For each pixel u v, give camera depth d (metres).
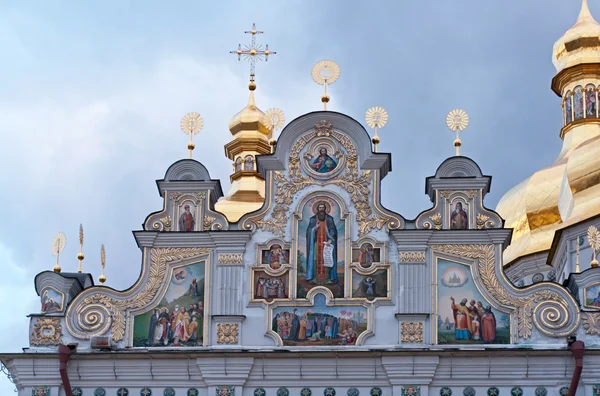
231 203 80.12
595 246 53.69
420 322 52.50
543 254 70.06
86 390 52.41
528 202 72.00
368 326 52.62
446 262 53.19
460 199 53.78
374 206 53.97
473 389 51.53
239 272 53.50
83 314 53.31
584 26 78.88
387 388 51.75
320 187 54.41
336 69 56.62
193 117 56.44
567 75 78.38
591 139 68.19
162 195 54.62
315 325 52.75
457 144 55.12
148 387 52.28
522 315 52.38
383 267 53.22
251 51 65.88
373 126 55.41
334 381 51.88
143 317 53.28
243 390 52.00
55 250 55.03
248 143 82.06
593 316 52.03
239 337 52.75
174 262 53.75
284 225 54.03
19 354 52.47
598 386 51.16
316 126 54.97
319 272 53.41
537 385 51.44
